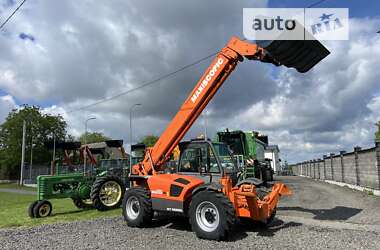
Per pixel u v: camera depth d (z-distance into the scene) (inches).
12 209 569.0
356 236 289.4
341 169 893.2
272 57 329.1
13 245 284.5
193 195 308.3
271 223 354.0
